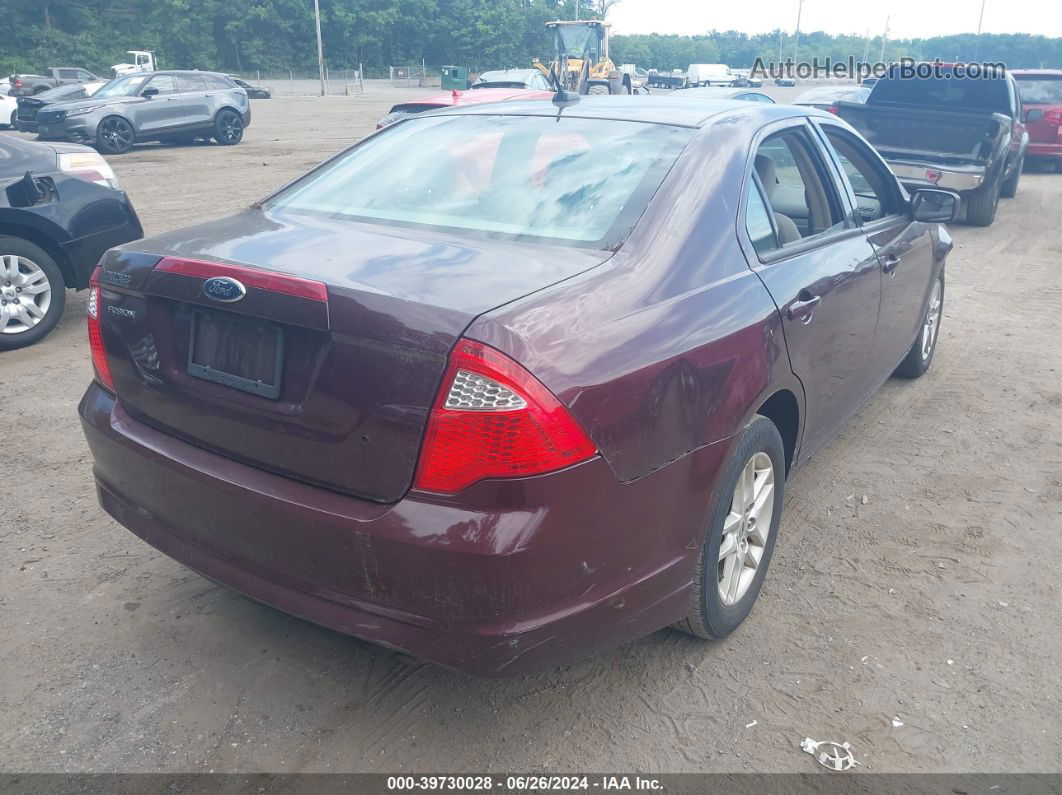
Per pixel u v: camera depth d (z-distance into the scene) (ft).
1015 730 8.69
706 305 8.58
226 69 252.21
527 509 6.89
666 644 9.89
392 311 7.04
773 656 9.73
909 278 14.82
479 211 9.45
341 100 148.77
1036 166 60.54
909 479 14.15
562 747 8.38
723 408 8.55
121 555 11.46
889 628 10.27
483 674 7.20
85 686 9.03
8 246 19.33
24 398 16.74
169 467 8.32
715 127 10.30
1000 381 18.74
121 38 233.76
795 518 12.86
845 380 12.38
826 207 12.18
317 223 9.70
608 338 7.48
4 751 8.14
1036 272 29.25
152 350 8.59
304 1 265.34
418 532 6.89
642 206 8.96
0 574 10.92
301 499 7.47
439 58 294.05
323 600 7.60
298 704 8.86
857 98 47.34
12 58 213.66
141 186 43.24
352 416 7.20
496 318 6.98
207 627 10.03
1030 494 13.69
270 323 7.59
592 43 102.68
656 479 7.83
